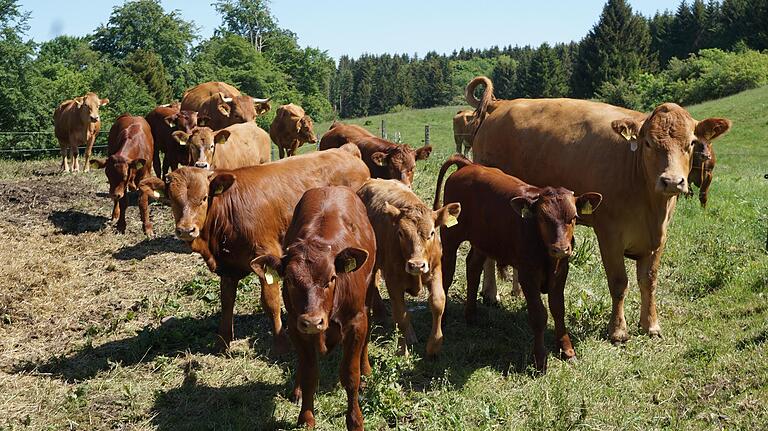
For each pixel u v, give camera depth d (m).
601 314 7.98
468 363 7.05
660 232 7.45
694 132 7.13
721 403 5.86
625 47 77.56
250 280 9.24
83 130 20.03
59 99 34.94
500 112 9.71
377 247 7.21
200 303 8.77
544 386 6.21
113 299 8.94
